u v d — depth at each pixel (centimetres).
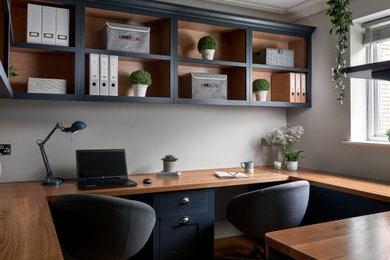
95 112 291
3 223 136
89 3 255
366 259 99
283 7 352
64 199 183
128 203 183
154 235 244
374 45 309
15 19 259
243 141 356
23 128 267
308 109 354
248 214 232
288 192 228
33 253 97
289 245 111
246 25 315
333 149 326
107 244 185
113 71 263
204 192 263
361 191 234
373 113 314
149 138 311
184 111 327
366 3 294
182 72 323
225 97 306
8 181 262
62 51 249
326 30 331
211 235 265
